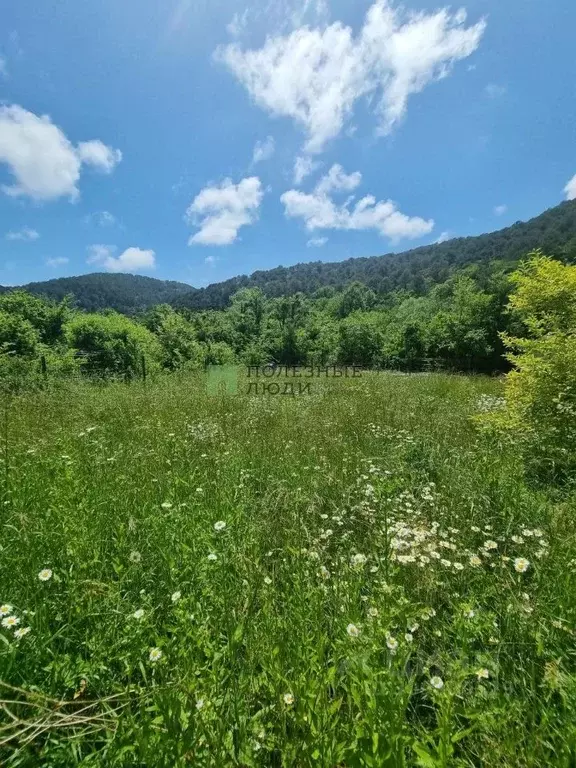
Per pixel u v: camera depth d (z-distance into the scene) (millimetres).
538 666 1513
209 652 1426
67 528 2117
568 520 2676
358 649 1327
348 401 8125
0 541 2098
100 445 4090
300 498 3039
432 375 16094
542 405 4320
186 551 2043
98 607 1682
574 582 1897
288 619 1685
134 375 14094
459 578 2092
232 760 1101
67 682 1379
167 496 2785
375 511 2881
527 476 3799
